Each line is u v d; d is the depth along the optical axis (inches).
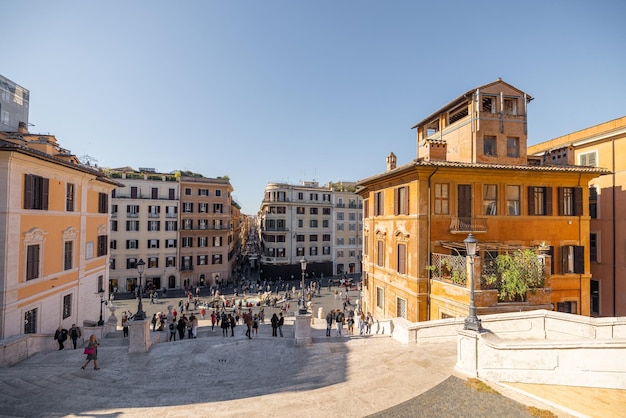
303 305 655.8
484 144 856.9
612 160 944.9
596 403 318.7
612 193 943.0
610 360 333.4
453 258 698.2
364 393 370.6
